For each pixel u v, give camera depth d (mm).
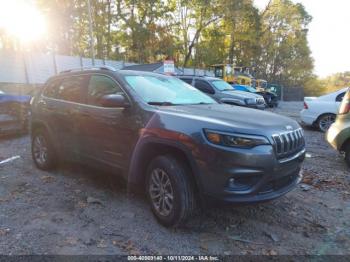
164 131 3438
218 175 3070
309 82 65500
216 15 40688
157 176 3592
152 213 3812
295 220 3797
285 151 3365
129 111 3867
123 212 3896
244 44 47750
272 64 60938
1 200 4230
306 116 10875
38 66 23719
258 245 3240
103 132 4176
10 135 8820
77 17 35031
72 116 4691
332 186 5004
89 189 4656
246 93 12508
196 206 3375
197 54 43688
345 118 5996
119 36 40094
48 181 4980
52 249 3078
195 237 3352
